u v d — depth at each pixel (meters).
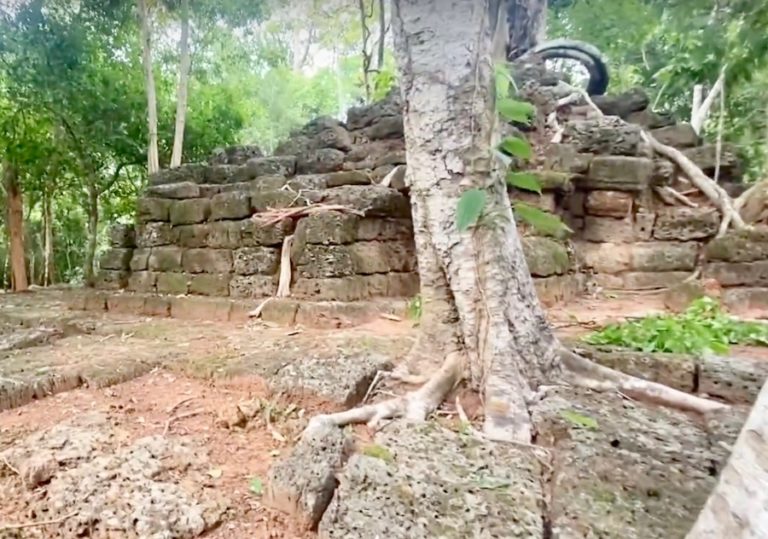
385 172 4.85
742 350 2.71
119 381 2.61
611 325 3.09
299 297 4.01
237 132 9.53
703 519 1.03
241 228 4.39
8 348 3.19
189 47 8.41
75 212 11.34
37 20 6.91
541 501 1.38
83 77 7.27
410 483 1.44
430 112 2.08
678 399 2.00
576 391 2.03
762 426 0.95
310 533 1.45
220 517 1.50
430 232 2.14
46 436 1.94
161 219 4.91
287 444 1.97
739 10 5.74
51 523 1.46
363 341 3.05
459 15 2.04
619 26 8.34
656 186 5.18
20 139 7.61
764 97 6.98
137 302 4.65
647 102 6.09
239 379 2.47
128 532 1.40
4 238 10.41
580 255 5.00
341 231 3.96
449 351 2.18
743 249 4.32
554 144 5.22
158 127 8.17
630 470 1.49
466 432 1.80
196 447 1.92
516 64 6.44
